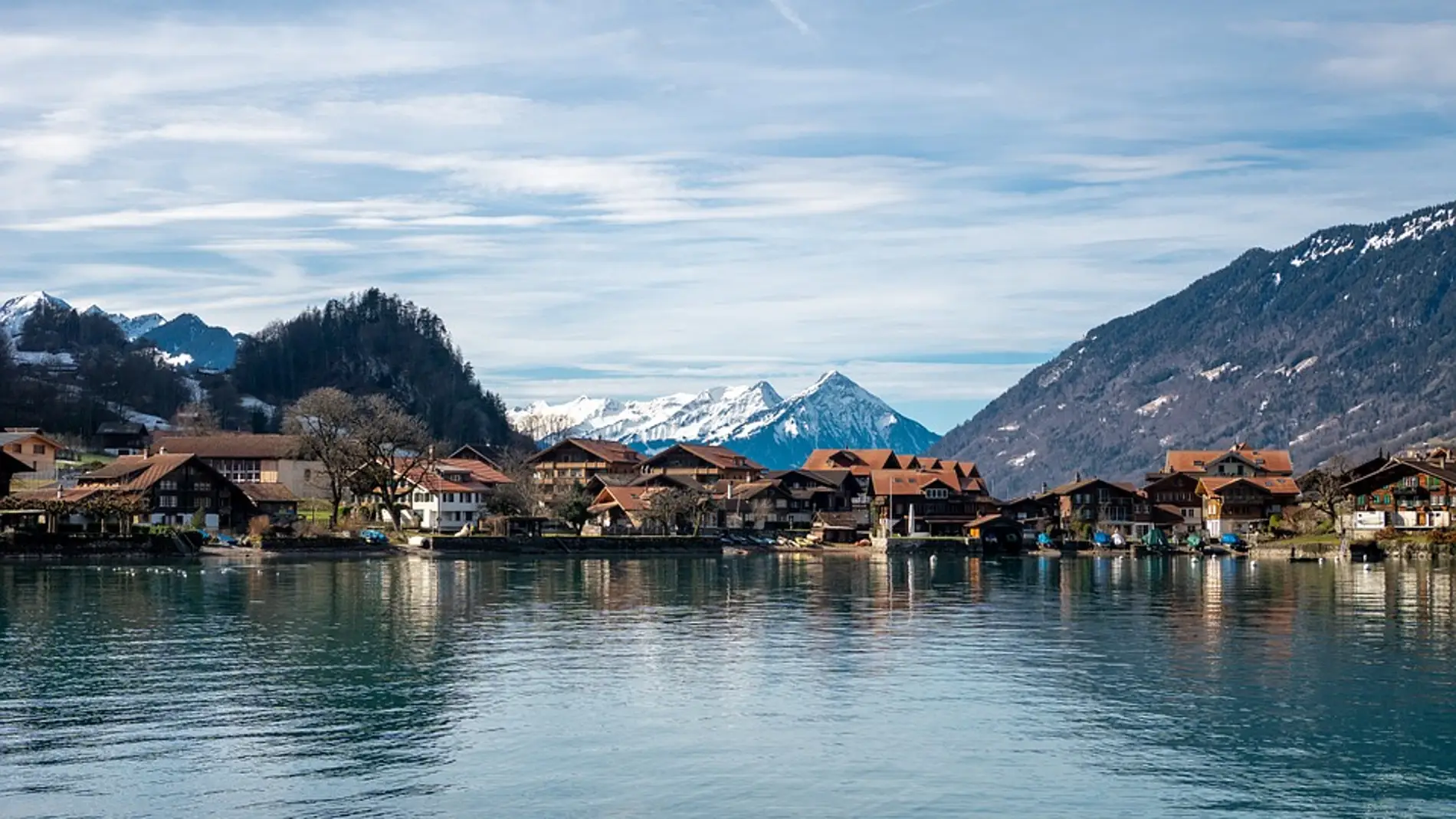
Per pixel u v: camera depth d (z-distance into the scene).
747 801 44.09
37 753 49.03
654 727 53.62
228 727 53.12
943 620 89.06
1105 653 72.69
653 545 187.25
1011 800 44.41
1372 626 85.12
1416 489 189.88
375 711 56.22
